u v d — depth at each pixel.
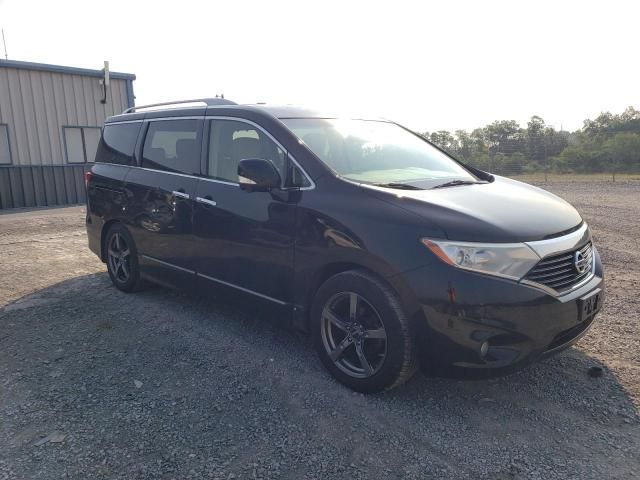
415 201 3.15
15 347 4.11
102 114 16.09
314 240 3.42
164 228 4.70
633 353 3.89
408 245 2.98
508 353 2.89
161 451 2.75
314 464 2.64
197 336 4.30
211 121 4.39
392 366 3.10
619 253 7.16
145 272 5.12
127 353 3.98
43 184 14.95
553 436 2.88
